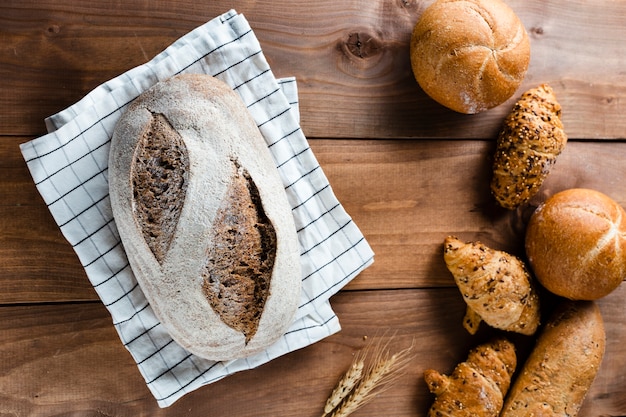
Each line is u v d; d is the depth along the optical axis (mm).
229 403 756
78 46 714
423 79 730
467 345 790
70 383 731
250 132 684
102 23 717
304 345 741
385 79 764
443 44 706
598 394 801
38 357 726
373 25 760
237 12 737
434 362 785
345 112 759
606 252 724
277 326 693
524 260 791
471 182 784
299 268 703
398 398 782
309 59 750
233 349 690
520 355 795
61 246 724
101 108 693
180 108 662
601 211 732
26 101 709
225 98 677
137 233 658
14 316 721
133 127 662
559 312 768
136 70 704
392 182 771
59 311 728
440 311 785
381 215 770
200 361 723
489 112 781
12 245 716
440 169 778
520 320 757
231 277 665
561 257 732
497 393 758
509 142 747
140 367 712
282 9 744
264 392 761
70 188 688
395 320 778
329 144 758
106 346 737
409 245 776
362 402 775
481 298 748
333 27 753
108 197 697
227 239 659
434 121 774
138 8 722
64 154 685
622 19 797
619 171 799
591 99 797
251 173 669
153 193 657
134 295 706
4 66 706
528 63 727
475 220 786
